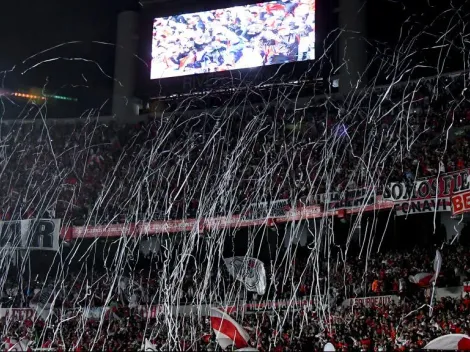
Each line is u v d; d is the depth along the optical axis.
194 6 45.09
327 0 42.22
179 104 45.31
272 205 33.09
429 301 26.50
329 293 28.23
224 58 43.84
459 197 28.31
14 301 36.09
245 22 43.62
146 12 46.22
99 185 40.03
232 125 42.41
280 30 42.72
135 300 33.31
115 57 47.88
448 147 33.59
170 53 45.34
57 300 34.69
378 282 29.03
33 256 40.34
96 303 33.91
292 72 41.84
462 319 23.30
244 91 43.47
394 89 39.41
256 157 38.59
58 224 36.88
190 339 25.97
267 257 36.50
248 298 32.09
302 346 23.28
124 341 26.62
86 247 40.12
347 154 36.06
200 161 39.75
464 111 35.28
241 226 34.12
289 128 40.94
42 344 27.14
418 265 29.58
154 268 37.97
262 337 24.05
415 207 29.62
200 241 36.69
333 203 31.59
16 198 40.75
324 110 41.09
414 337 22.53
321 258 33.72
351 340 23.30
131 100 46.91
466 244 31.80
